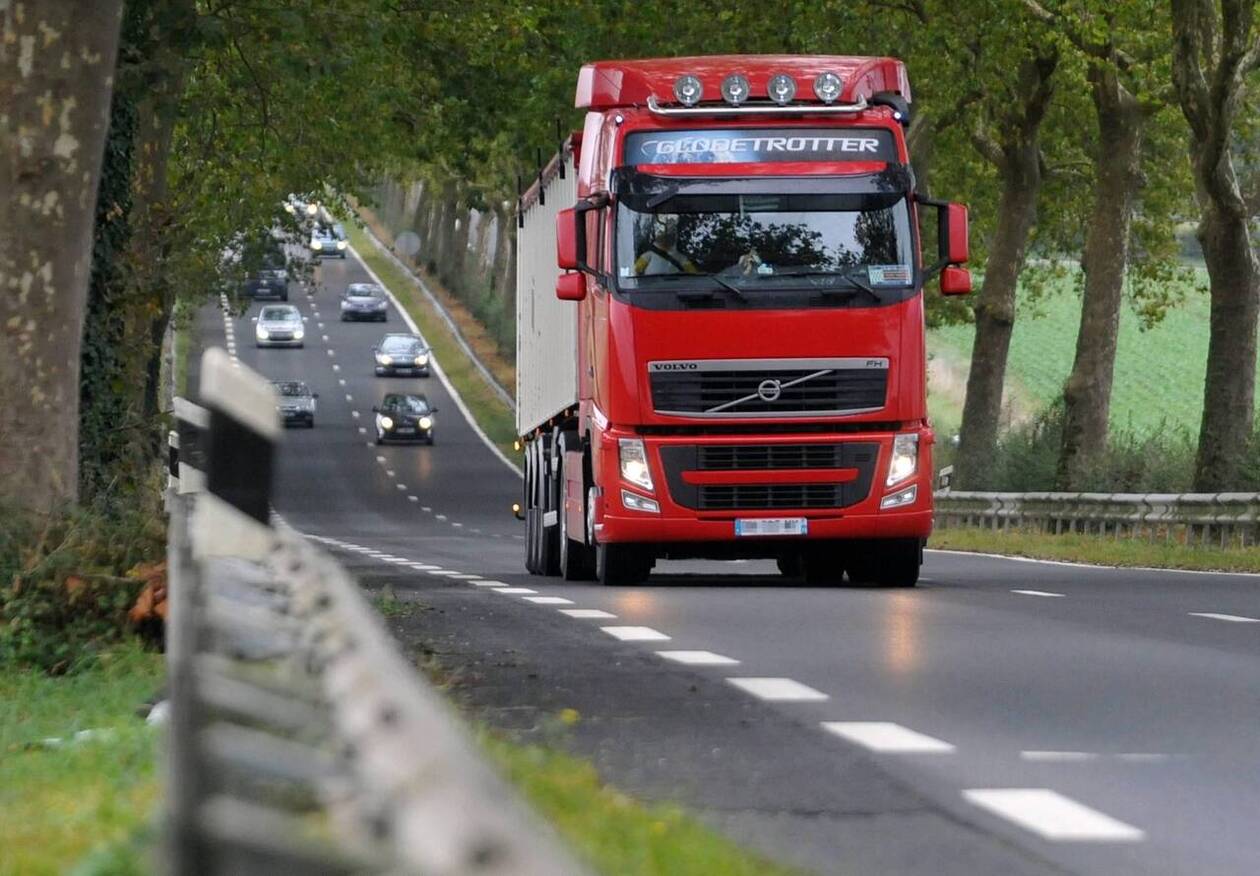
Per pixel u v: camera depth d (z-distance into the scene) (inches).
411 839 266.4
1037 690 1286.9
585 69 2677.2
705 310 2501.2
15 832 635.5
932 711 1170.6
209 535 438.6
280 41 3356.3
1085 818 797.9
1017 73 5708.7
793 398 2513.5
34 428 1702.8
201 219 5118.1
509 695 1250.0
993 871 679.1
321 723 368.5
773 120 2554.1
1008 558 3946.9
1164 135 6688.0
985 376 6215.6
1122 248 5546.3
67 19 1699.1
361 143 5679.1
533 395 3444.9
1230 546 3885.3
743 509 2518.5
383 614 1993.1
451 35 4749.0
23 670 1429.6
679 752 990.4
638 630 1786.4
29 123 1697.8
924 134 5821.9
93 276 2388.0
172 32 2406.5
